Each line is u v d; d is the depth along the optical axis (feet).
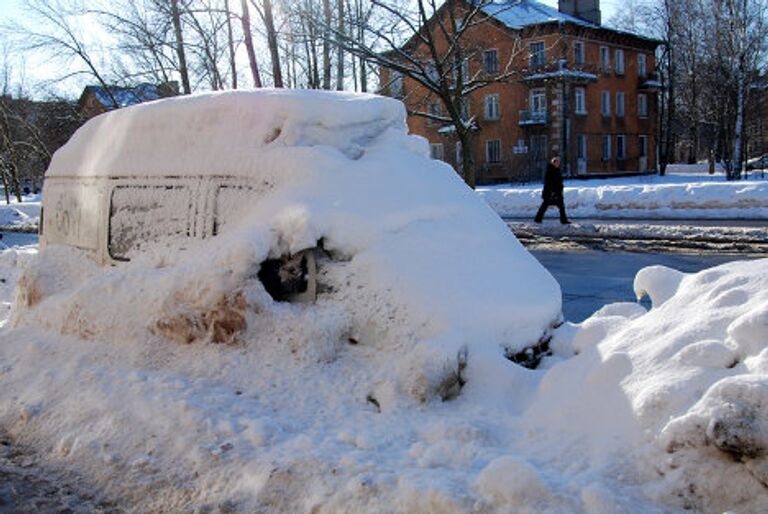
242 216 15.60
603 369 12.10
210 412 12.85
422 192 15.69
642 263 41.57
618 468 10.40
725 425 9.55
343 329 14.15
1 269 35.19
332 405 13.20
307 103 16.28
